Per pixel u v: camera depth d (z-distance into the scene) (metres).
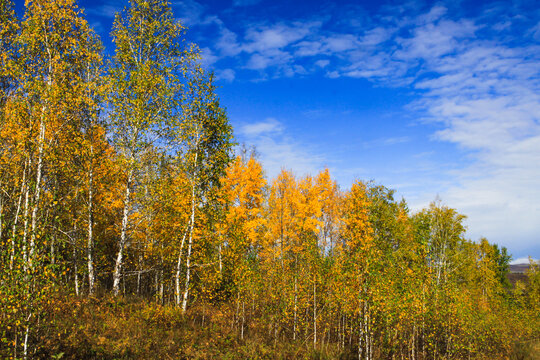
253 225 20.11
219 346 12.88
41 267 7.27
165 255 18.41
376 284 15.42
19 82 12.90
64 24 14.42
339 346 17.48
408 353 17.94
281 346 15.16
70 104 13.40
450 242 27.52
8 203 11.41
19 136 12.28
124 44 15.85
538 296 29.50
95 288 14.90
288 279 18.67
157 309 13.45
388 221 19.97
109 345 9.81
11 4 13.88
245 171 21.58
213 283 17.03
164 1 16.61
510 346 22.56
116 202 15.91
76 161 14.60
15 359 6.83
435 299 17.95
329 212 26.50
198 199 16.62
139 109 14.53
